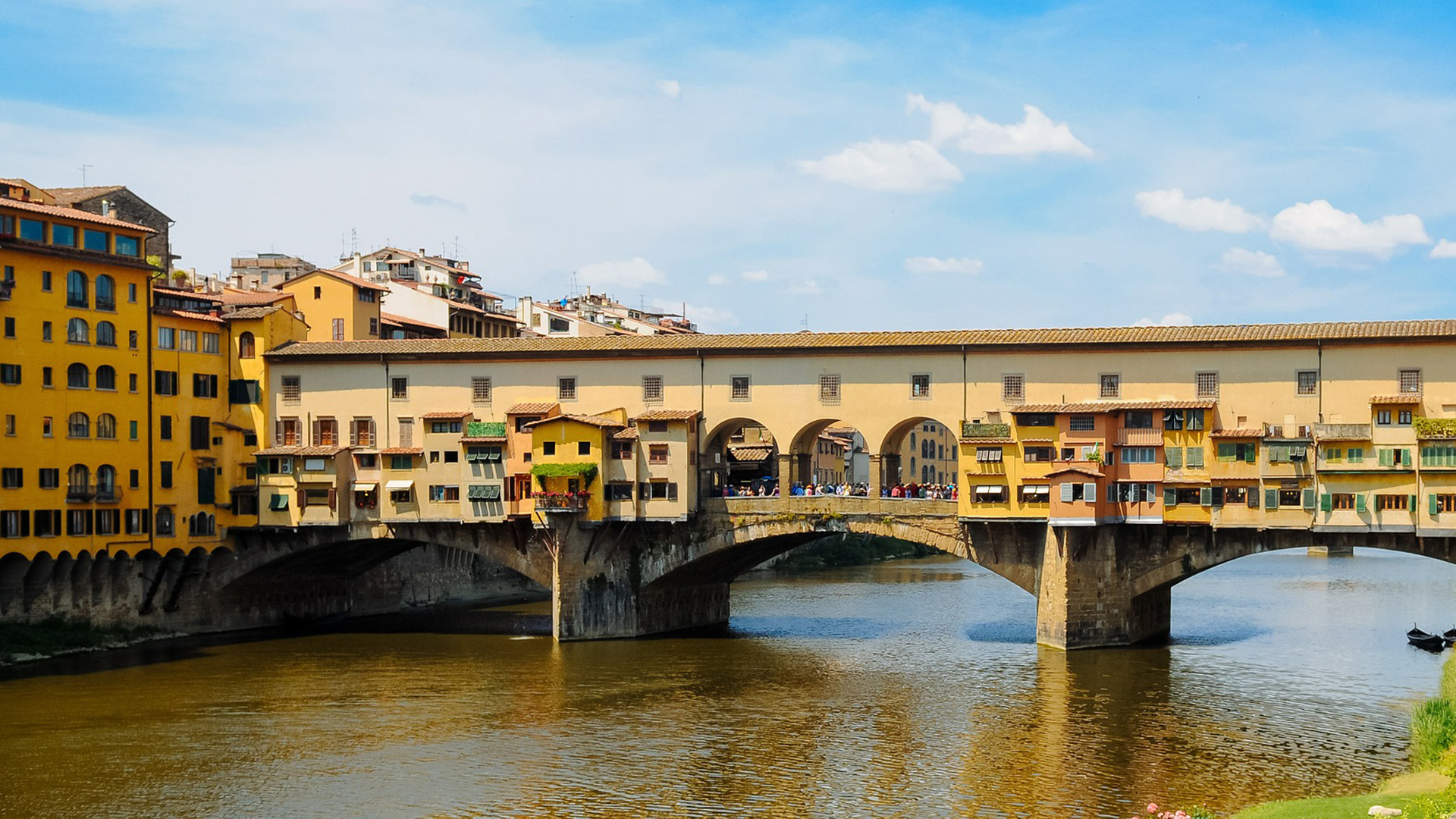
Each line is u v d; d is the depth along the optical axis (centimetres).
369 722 6397
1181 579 7862
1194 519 7656
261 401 9031
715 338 8556
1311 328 7581
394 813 5069
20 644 7869
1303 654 7744
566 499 8262
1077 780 5309
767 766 5578
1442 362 7306
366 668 7694
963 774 5419
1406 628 8781
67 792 5359
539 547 8694
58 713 6612
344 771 5597
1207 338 7650
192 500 8781
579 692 6988
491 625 9450
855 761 5625
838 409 8262
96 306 8219
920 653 7962
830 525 8200
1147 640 8238
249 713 6594
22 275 7838
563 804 5131
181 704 6781
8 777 5556
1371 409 7362
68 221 8088
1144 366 7788
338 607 9944
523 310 14262
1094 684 6969
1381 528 7312
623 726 6241
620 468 8394
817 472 14150
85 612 8381
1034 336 7981
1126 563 7956
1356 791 5084
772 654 7994
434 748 5928
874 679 7194
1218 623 9031
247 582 9200
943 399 8081
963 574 13012
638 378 8575
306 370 9031
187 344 8800
